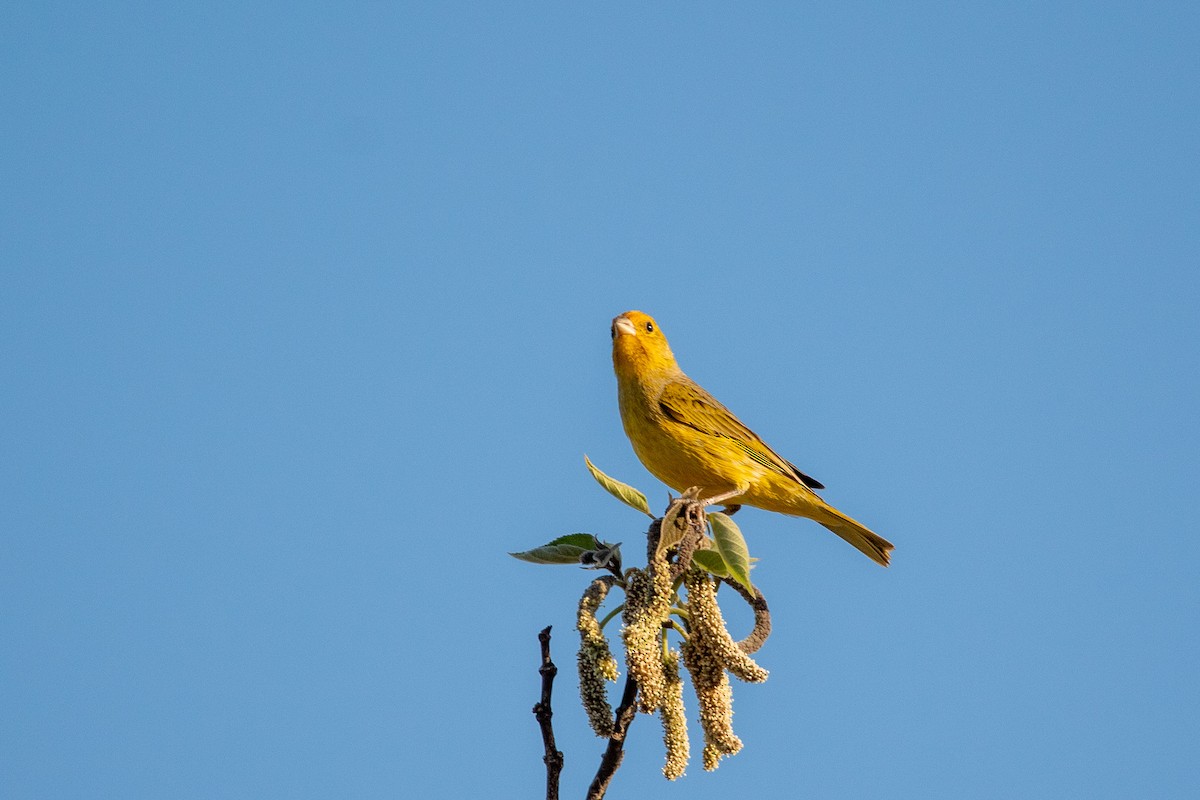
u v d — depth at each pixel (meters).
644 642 8.39
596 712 8.50
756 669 8.98
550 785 8.38
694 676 9.08
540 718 8.46
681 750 9.01
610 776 8.59
